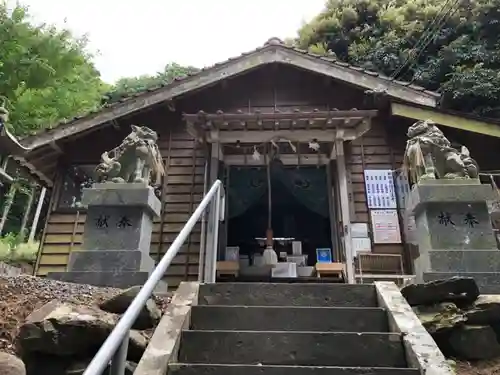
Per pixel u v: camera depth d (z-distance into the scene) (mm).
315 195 9453
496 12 18281
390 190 9258
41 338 2916
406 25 21141
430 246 4703
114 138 10242
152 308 3434
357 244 8797
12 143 6516
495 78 15344
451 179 4996
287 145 9430
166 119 10430
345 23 23656
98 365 1555
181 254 9016
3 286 3775
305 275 8430
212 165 8719
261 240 10344
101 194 5203
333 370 2721
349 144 9477
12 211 17312
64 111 17500
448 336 3318
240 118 8180
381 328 3369
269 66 10391
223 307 3477
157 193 5941
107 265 4836
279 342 3086
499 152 9211
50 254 9305
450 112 8883
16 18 16375
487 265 4504
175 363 2777
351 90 10391
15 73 15516
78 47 18250
